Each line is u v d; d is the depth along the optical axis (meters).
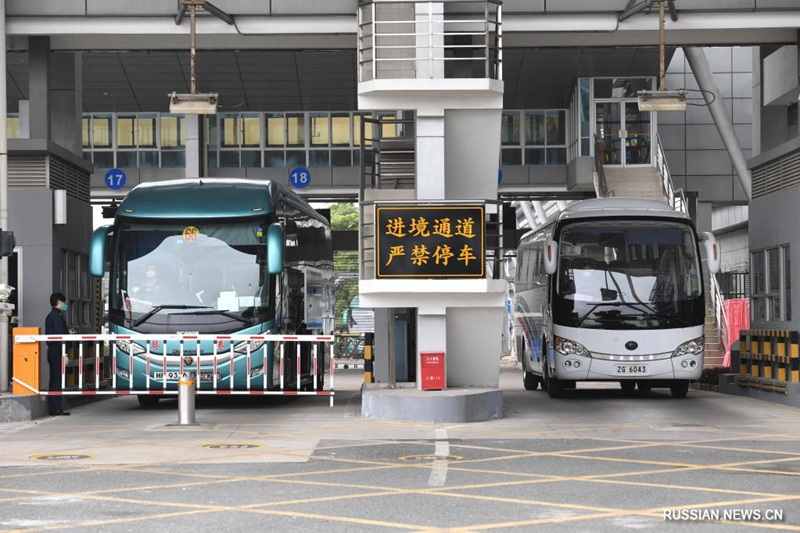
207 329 29.47
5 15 31.61
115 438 23.08
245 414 28.89
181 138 57.31
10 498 15.16
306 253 34.75
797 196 32.38
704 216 60.72
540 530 12.74
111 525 13.12
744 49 61.31
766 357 33.78
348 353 72.56
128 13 32.38
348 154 57.31
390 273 27.52
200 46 33.88
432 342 28.14
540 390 40.72
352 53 51.47
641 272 33.47
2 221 28.84
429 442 22.20
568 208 35.31
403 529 12.84
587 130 54.81
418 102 28.28
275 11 32.16
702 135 60.78
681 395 35.19
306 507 14.38
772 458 19.58
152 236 29.89
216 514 13.85
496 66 29.08
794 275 32.50
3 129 29.05
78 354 34.28
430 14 28.27
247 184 30.75
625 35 33.78
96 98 55.69
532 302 39.19
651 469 18.09
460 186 29.33
